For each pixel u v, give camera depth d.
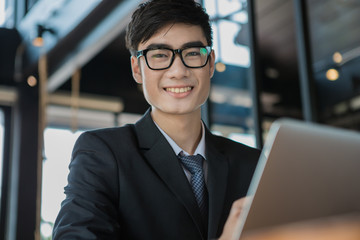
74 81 6.74
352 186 0.80
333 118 4.37
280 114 4.22
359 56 4.49
